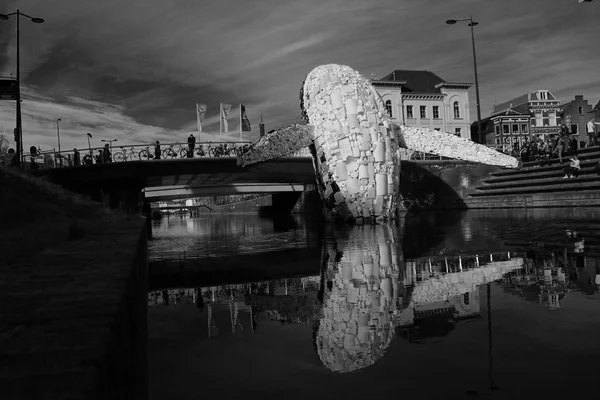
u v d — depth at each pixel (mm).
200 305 7074
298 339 4820
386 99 71000
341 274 8992
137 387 3166
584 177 26844
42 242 4895
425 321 5156
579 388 3086
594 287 6430
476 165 39531
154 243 19875
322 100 23969
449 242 13289
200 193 53531
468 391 3127
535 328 4570
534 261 8945
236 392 3420
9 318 1942
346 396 3195
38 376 1354
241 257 13117
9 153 30906
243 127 50500
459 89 74562
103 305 2150
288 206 59875
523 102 83812
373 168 23078
